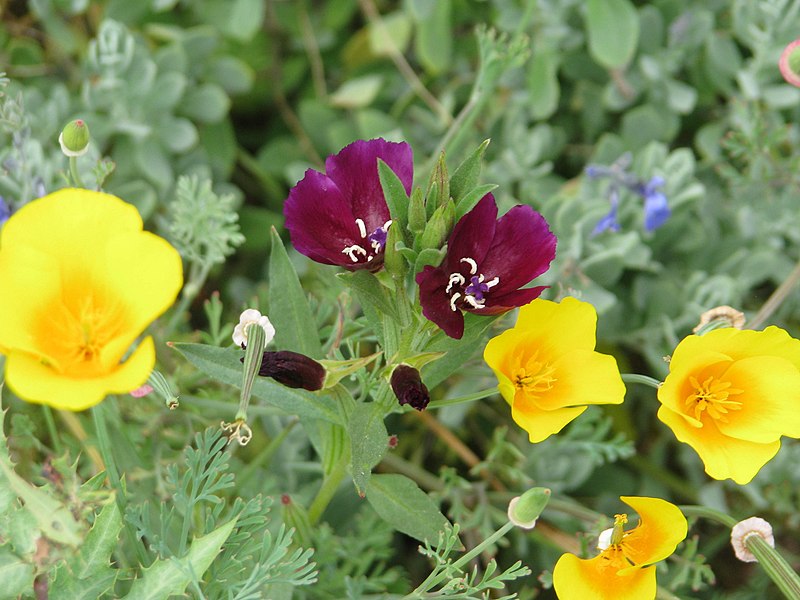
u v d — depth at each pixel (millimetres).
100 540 406
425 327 396
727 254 586
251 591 418
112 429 485
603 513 557
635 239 555
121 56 576
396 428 571
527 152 598
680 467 585
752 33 590
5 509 403
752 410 401
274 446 492
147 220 597
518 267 388
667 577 511
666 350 564
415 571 543
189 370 517
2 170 509
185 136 594
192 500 419
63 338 366
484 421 576
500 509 531
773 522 555
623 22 593
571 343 401
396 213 384
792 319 590
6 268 362
